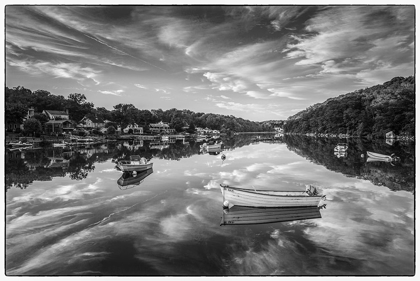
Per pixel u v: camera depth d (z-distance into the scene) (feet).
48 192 71.31
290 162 130.21
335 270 35.35
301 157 150.61
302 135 501.15
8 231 46.37
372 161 131.64
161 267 35.83
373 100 347.56
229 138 415.85
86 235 44.91
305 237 44.50
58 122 284.41
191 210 57.26
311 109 556.51
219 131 645.92
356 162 128.57
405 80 337.72
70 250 40.14
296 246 41.52
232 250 40.09
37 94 376.48
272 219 52.19
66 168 111.45
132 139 361.92
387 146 212.84
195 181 85.66
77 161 133.59
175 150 202.49
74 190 73.61
